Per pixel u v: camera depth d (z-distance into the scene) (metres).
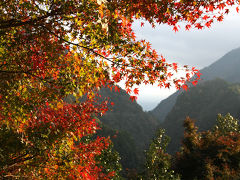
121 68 4.27
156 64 4.21
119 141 69.88
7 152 4.12
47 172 4.86
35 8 3.94
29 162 4.71
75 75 4.49
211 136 18.94
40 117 4.88
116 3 3.84
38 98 4.50
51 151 4.68
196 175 16.67
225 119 23.05
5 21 3.82
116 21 4.09
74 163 5.07
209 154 17.50
